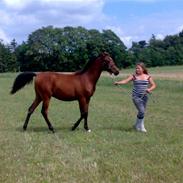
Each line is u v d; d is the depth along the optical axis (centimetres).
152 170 857
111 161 937
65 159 959
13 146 1109
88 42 10644
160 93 3138
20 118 1711
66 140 1201
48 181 784
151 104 2330
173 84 3906
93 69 1387
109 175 823
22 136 1269
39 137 1252
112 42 9825
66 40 10800
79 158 967
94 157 977
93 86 1389
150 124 1545
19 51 11212
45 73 1377
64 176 817
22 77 1373
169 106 2220
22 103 2395
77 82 1372
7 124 1538
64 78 1373
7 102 2445
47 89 1355
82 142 1170
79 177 812
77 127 1471
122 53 9781
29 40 11219
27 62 11094
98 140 1200
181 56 11244
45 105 1361
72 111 1975
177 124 1553
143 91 1365
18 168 876
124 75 5756
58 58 10869
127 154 1011
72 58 10825
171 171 848
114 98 2775
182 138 1234
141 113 1370
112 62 1387
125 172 841
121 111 1994
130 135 1287
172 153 1008
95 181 787
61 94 1366
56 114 1853
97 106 2239
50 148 1086
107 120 1659
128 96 2945
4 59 10450
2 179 790
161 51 11325
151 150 1052
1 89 3653
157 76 5481
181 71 7369
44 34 11025
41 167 888
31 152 1034
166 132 1351
